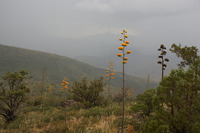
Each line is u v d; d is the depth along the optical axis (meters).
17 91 9.02
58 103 14.23
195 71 3.69
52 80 73.44
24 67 79.38
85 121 6.68
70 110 10.32
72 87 12.45
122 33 4.20
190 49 6.18
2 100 8.78
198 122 3.15
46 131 5.97
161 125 3.38
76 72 96.12
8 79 9.34
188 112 3.41
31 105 13.96
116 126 5.58
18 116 9.34
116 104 11.02
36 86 27.64
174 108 3.73
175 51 6.79
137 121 5.68
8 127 7.18
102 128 5.41
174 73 3.78
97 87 12.36
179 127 3.48
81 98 11.93
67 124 6.45
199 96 3.45
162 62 5.46
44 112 10.38
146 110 5.72
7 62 76.56
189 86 3.43
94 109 8.55
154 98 3.91
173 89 3.66
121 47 4.16
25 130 6.26
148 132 3.58
